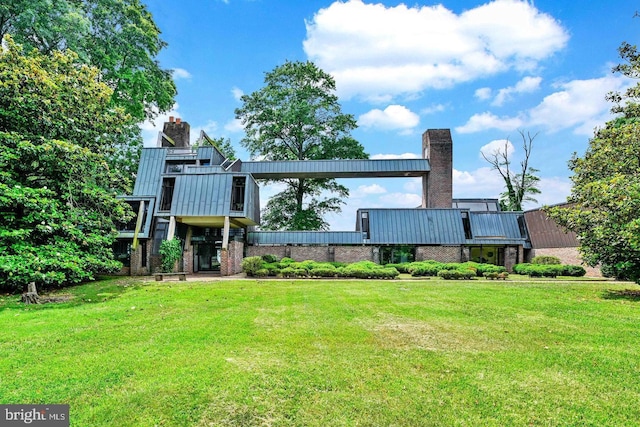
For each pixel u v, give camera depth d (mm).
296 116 32938
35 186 13938
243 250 24250
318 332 6637
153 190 23688
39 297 10477
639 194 10023
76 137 14469
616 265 12555
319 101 35125
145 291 12289
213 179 21250
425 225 25594
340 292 12148
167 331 6648
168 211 21094
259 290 12539
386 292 12172
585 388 4227
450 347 5781
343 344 5879
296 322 7457
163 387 4082
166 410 3607
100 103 15164
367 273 17562
